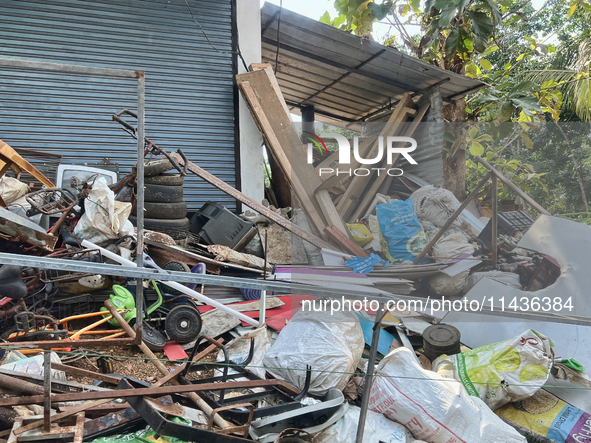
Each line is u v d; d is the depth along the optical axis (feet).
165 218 17.30
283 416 8.21
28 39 19.99
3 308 10.25
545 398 9.88
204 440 7.17
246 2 22.36
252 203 19.02
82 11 20.56
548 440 8.97
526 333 9.95
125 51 21.27
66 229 13.07
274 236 18.37
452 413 8.50
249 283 7.29
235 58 22.70
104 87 21.01
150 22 21.50
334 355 9.29
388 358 9.41
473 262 7.14
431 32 20.24
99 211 12.66
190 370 10.18
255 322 12.26
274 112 21.44
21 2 19.77
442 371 10.09
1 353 9.73
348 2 20.88
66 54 20.51
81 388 8.88
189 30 22.06
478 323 10.86
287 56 22.86
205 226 17.79
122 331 11.98
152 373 11.27
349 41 19.51
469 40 20.67
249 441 7.51
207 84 22.50
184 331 12.48
